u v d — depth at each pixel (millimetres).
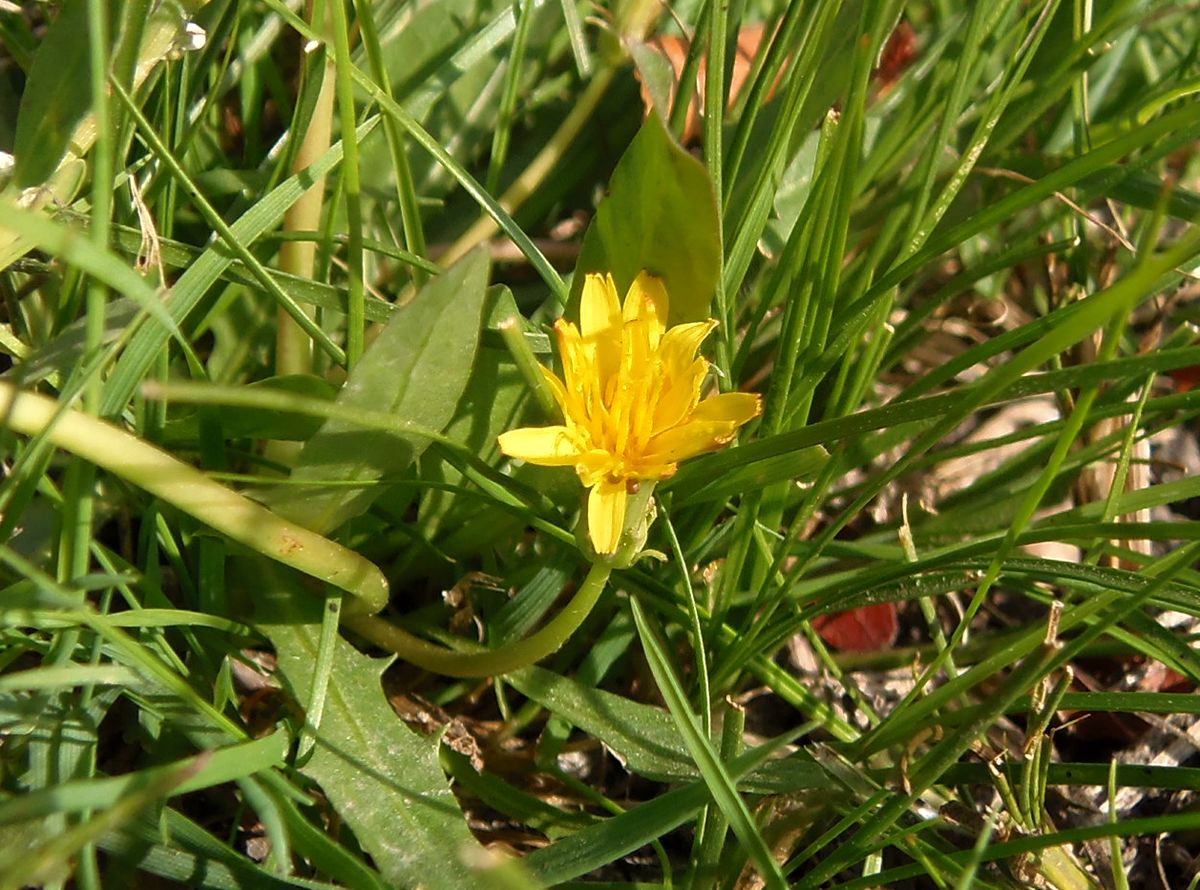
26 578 115
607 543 103
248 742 102
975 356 139
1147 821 103
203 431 121
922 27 193
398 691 137
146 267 114
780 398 132
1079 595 147
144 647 110
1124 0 143
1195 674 123
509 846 130
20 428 95
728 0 151
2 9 130
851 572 140
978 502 159
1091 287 181
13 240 110
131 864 104
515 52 150
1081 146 164
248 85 153
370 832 110
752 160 152
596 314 109
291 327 131
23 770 109
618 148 172
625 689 146
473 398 126
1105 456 152
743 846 104
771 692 152
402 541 139
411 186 134
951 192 135
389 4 155
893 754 126
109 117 113
